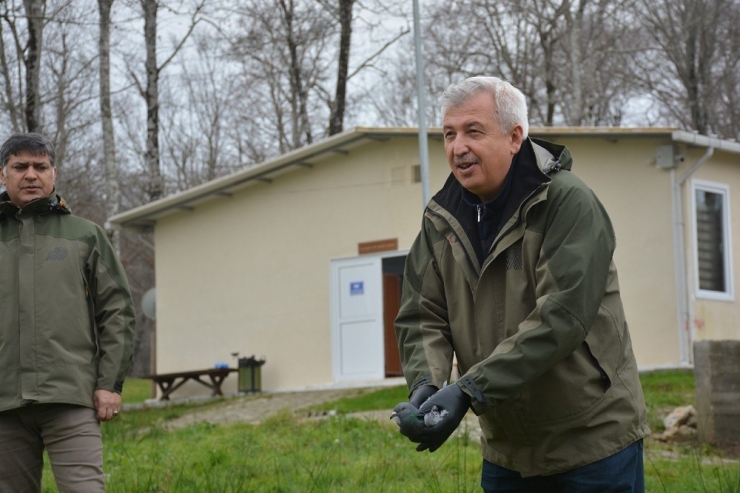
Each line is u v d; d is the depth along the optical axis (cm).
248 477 782
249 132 3766
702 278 1817
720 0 3209
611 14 3077
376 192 1981
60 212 535
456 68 3197
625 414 393
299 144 3275
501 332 398
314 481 745
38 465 527
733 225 1872
